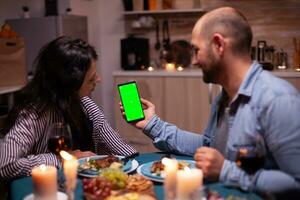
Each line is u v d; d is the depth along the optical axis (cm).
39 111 172
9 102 289
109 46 446
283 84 130
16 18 381
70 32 363
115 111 397
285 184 118
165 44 420
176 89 373
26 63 327
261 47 383
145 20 413
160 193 126
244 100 133
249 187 120
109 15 440
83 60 175
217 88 357
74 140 181
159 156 169
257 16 394
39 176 114
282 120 121
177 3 405
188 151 167
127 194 114
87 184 119
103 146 197
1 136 171
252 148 120
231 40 133
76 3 402
